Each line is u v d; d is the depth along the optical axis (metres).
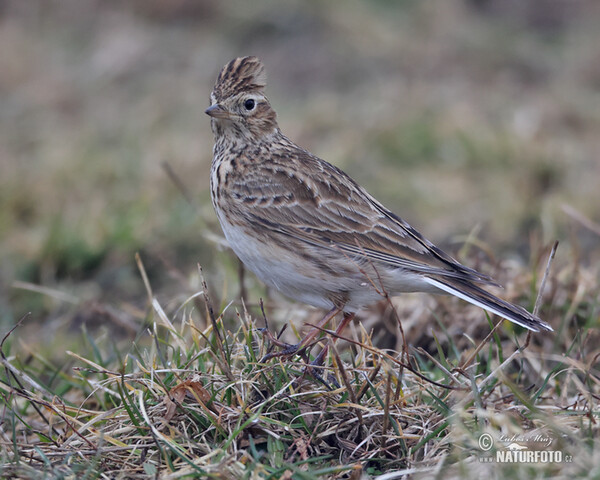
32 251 15.25
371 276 9.41
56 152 18.86
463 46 25.41
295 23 25.59
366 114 20.78
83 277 15.16
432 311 10.55
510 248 15.59
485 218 16.56
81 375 9.54
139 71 23.72
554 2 28.41
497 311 8.89
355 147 19.03
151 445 8.10
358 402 8.41
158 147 19.11
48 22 25.67
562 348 10.76
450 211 17.00
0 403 9.95
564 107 21.44
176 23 25.97
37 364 11.91
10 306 14.40
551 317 11.08
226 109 10.04
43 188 17.25
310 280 9.59
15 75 22.77
